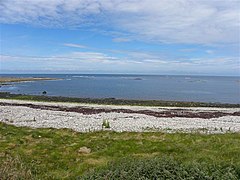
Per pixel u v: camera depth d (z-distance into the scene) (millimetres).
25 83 159875
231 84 184500
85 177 11727
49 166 14734
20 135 22500
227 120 38406
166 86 149000
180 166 11789
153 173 11086
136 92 105250
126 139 21047
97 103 63125
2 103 55281
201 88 135000
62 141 20766
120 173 11258
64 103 59688
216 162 12891
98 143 19344
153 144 19016
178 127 30781
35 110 44375
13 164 13680
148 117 39344
